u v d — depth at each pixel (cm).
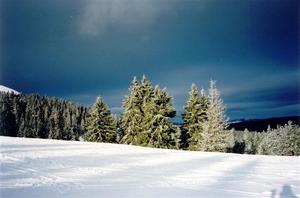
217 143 4650
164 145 4512
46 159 1703
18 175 1205
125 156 2138
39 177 1184
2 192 923
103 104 5125
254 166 1830
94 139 5081
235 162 2020
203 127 4703
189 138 4828
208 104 4959
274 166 1869
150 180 1242
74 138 8650
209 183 1223
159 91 4622
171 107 4594
